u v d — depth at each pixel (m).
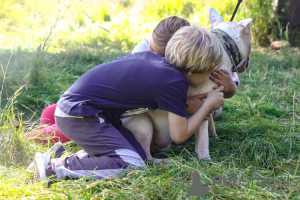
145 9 7.98
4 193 1.89
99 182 1.94
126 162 2.10
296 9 6.51
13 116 2.65
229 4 7.39
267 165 2.29
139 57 2.25
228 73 2.43
